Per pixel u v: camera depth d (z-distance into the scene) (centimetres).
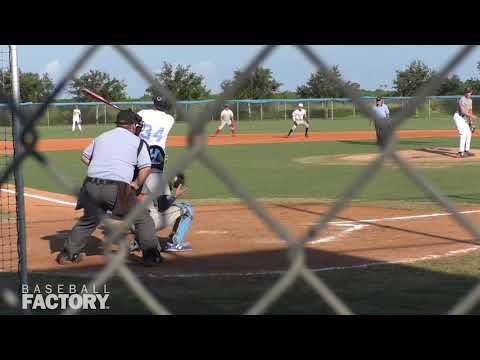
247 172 1736
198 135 142
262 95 4841
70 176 1706
